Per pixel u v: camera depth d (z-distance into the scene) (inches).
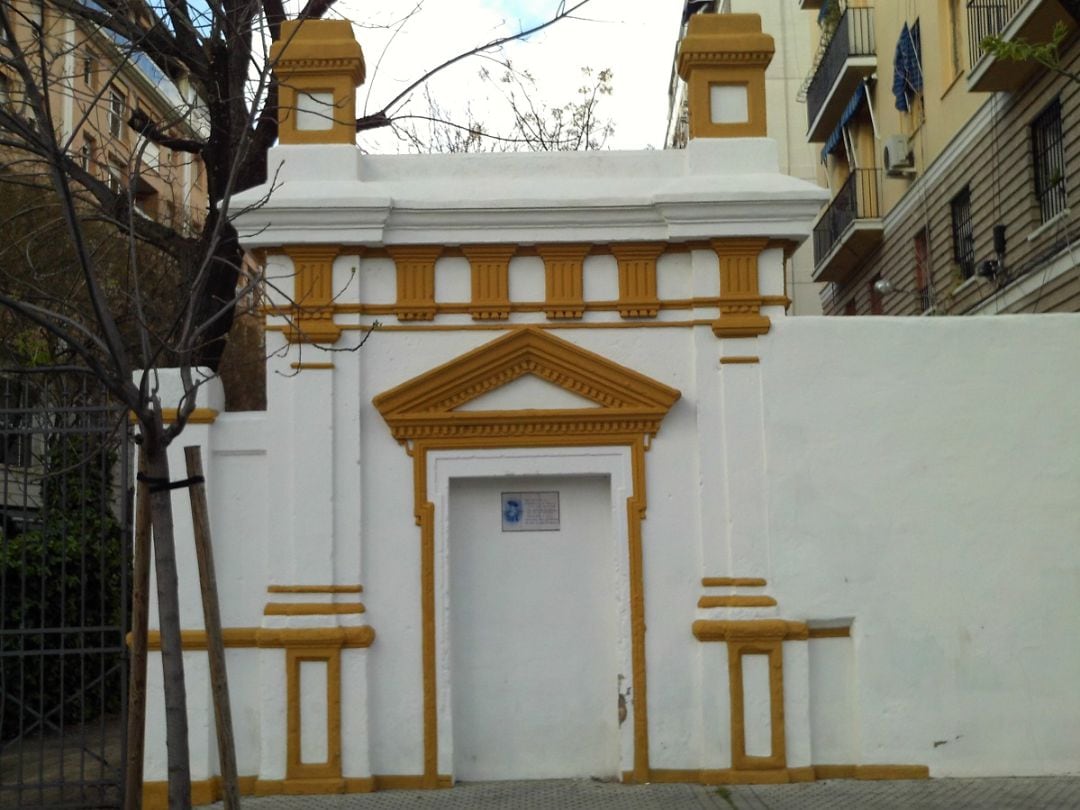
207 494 331.9
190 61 488.4
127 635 327.6
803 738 329.4
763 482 336.8
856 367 340.5
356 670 328.8
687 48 353.1
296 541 332.5
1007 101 594.2
